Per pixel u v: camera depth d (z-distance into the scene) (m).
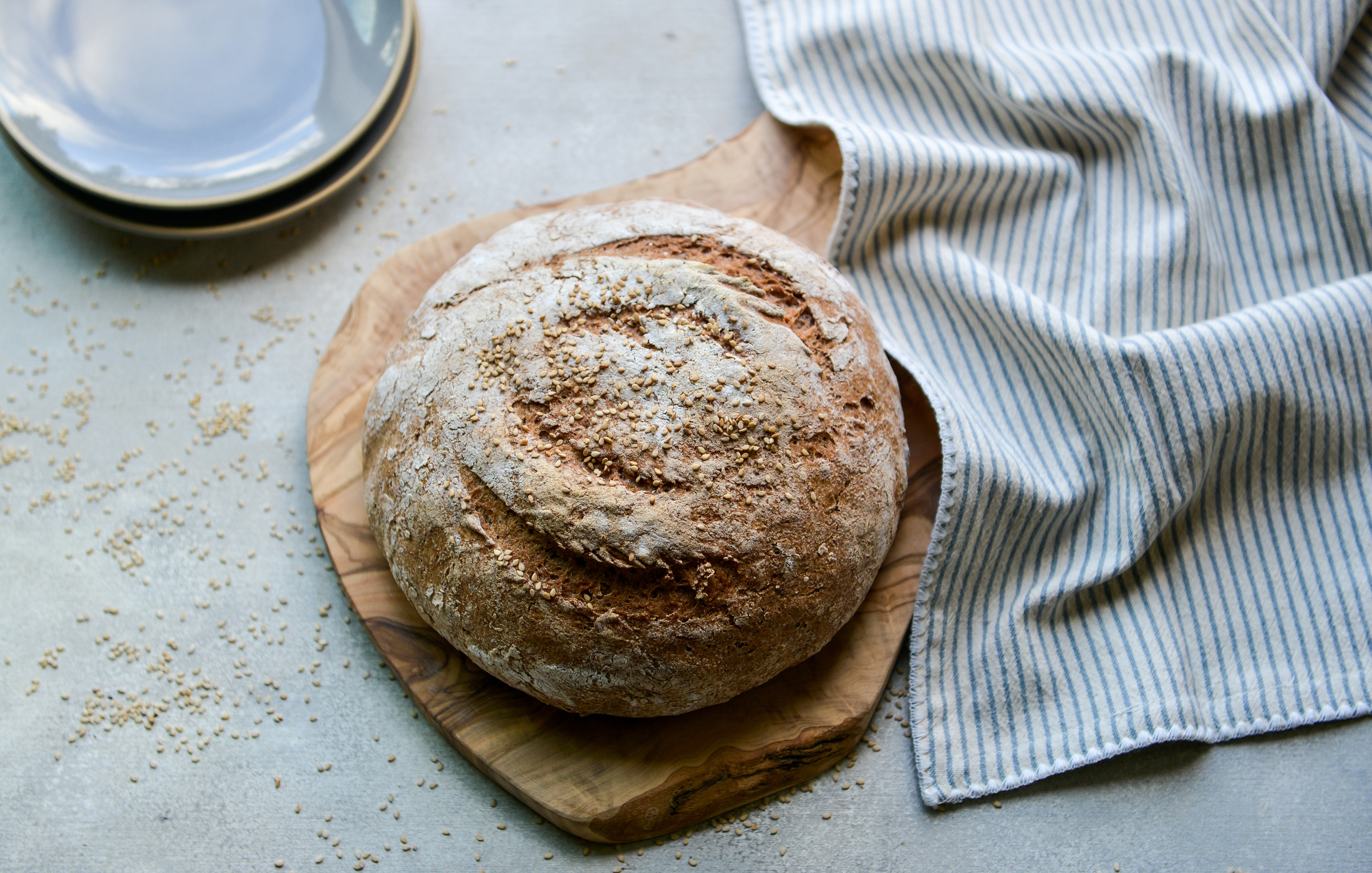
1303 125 0.64
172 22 0.68
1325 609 0.61
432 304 0.59
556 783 0.58
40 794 0.60
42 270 0.67
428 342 0.58
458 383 0.56
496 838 0.60
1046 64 0.65
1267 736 0.61
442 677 0.60
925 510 0.62
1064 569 0.61
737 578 0.55
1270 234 0.65
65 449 0.65
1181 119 0.65
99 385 0.66
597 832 0.58
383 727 0.61
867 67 0.67
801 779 0.60
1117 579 0.61
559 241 0.59
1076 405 0.62
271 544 0.64
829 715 0.59
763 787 0.59
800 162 0.67
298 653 0.62
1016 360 0.63
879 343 0.61
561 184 0.70
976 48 0.65
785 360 0.56
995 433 0.62
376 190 0.69
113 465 0.65
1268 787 0.61
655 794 0.58
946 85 0.66
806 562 0.56
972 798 0.60
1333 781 0.61
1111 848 0.60
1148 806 0.60
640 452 0.55
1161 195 0.64
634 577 0.55
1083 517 0.62
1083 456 0.62
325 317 0.67
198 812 0.60
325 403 0.63
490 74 0.72
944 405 0.60
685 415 0.55
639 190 0.66
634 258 0.58
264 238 0.68
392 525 0.57
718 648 0.55
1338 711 0.60
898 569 0.62
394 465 0.57
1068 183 0.65
